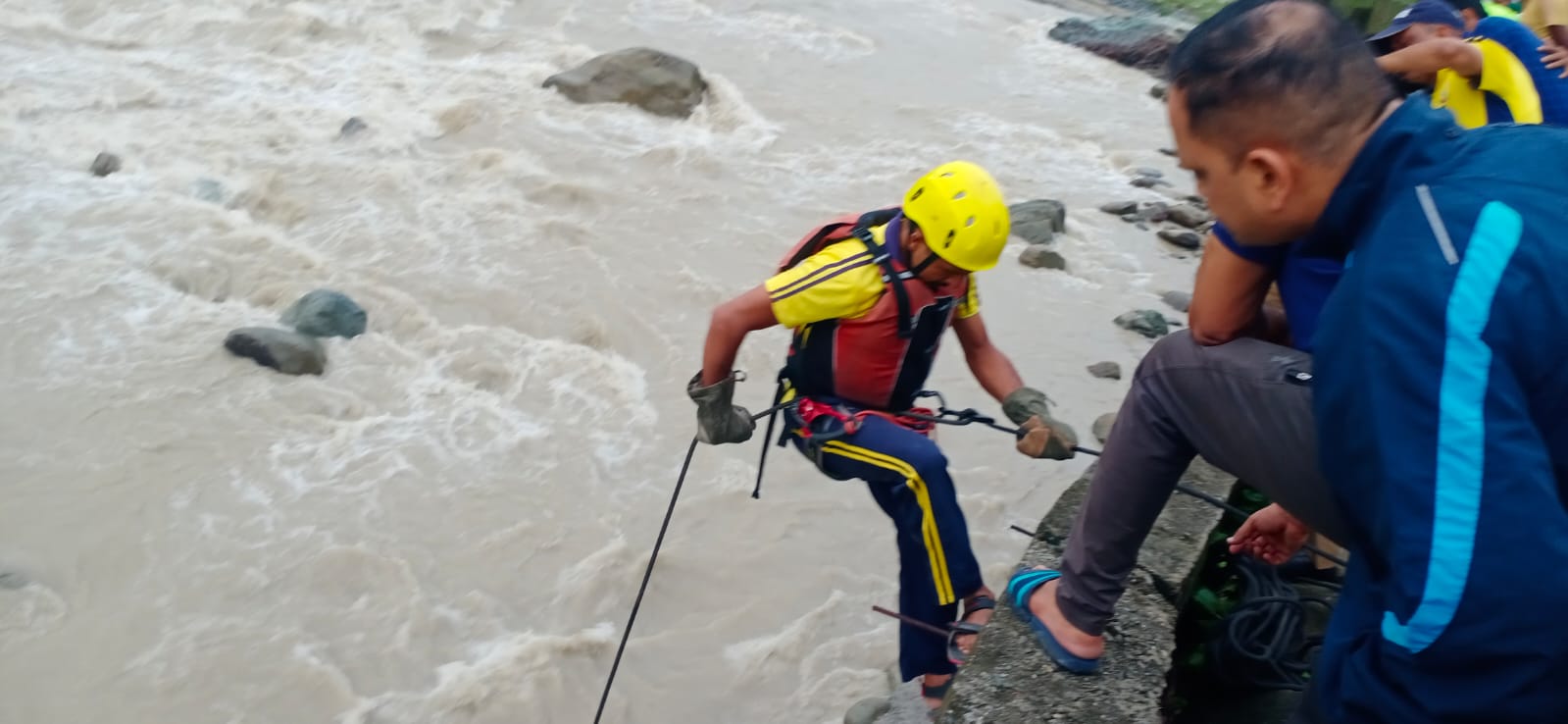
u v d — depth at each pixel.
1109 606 2.71
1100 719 2.69
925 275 3.28
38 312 5.81
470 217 7.40
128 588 4.36
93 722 3.83
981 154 9.47
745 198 8.14
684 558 4.87
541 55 10.28
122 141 7.75
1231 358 2.30
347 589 4.49
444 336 6.13
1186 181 9.52
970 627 3.45
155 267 6.34
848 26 12.21
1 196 6.85
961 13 13.50
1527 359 1.51
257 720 3.92
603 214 7.65
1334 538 2.21
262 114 8.50
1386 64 4.25
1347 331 1.63
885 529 5.17
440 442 5.35
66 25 9.86
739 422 3.58
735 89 9.75
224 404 5.37
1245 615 3.43
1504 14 5.04
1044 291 7.36
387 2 11.00
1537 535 1.46
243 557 4.56
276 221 7.13
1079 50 12.69
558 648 4.32
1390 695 1.64
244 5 10.53
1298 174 1.79
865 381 3.46
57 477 4.81
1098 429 5.82
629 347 6.26
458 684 4.13
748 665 4.39
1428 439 1.51
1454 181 1.63
